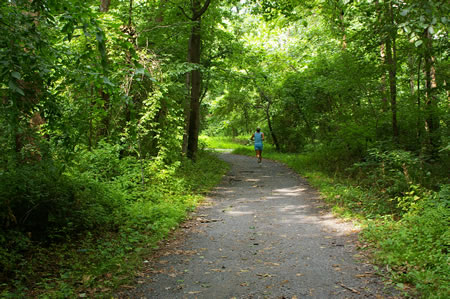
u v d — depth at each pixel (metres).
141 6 14.45
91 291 3.95
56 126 5.12
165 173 10.12
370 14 10.53
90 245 5.55
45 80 4.55
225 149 32.31
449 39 9.41
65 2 3.93
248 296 3.87
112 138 9.64
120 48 8.28
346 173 13.09
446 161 9.72
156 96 9.33
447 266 4.11
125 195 8.05
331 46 17.61
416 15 5.90
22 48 3.70
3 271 4.38
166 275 4.50
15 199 5.47
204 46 17.73
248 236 6.38
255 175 15.20
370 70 10.97
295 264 4.87
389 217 6.96
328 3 12.83
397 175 8.94
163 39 15.09
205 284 4.20
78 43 8.11
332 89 12.68
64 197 6.24
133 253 5.27
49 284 4.12
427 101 10.62
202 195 10.45
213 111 31.55
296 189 11.54
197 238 6.27
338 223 7.04
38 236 5.72
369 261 4.81
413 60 10.75
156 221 6.87
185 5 14.38
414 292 3.77
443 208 6.12
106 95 9.16
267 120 28.64
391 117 11.17
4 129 5.11
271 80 22.22
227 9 17.81
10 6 3.93
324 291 3.95
